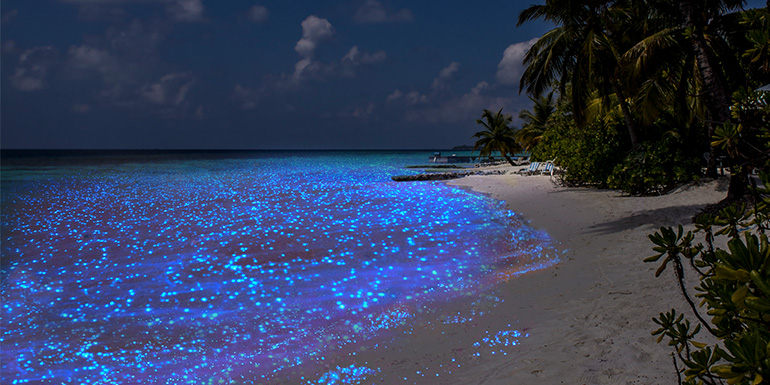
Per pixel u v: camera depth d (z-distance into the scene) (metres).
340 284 7.21
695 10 9.80
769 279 1.11
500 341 4.64
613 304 5.20
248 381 4.23
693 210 10.24
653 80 13.15
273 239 11.02
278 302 6.46
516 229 10.98
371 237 10.93
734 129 1.95
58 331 5.68
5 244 11.30
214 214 15.53
